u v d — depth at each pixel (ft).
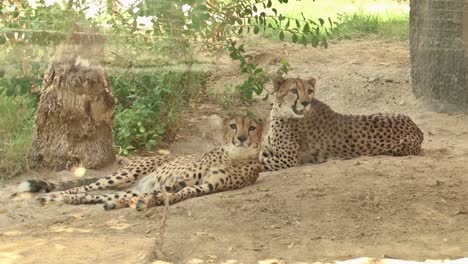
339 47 71.10
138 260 27.94
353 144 43.45
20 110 44.27
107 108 41.57
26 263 27.68
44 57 39.96
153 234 30.94
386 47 71.20
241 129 37.01
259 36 72.54
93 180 39.42
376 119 44.27
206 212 33.42
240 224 32.09
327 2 91.56
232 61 62.39
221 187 36.81
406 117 45.01
